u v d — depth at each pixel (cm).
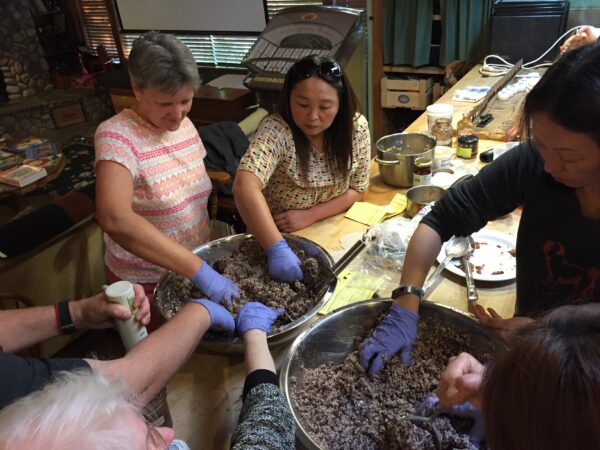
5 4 511
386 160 177
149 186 152
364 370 99
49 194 322
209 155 235
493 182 106
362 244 142
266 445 76
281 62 300
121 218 128
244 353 103
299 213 160
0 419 51
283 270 128
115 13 523
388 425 87
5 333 103
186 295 127
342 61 294
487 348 97
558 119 70
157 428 68
